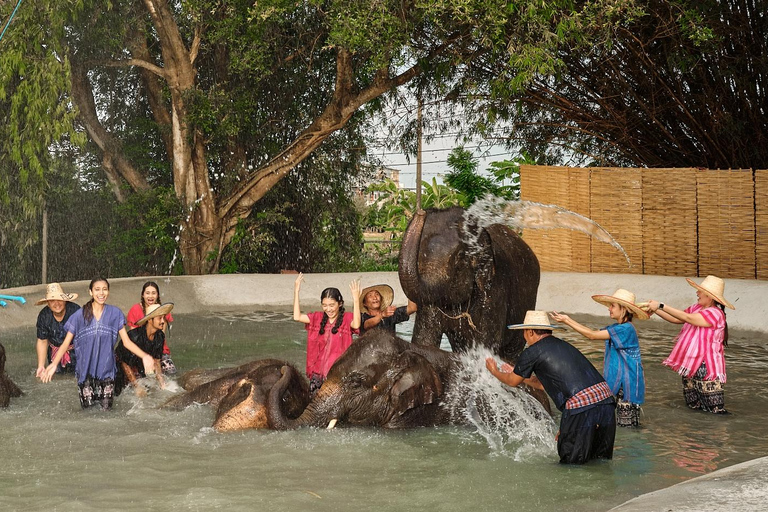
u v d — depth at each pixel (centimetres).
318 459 545
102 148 2130
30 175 1780
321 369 691
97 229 2178
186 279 1534
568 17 1598
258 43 1930
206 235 2106
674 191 1742
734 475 424
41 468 521
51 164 1850
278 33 2047
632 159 2277
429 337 728
